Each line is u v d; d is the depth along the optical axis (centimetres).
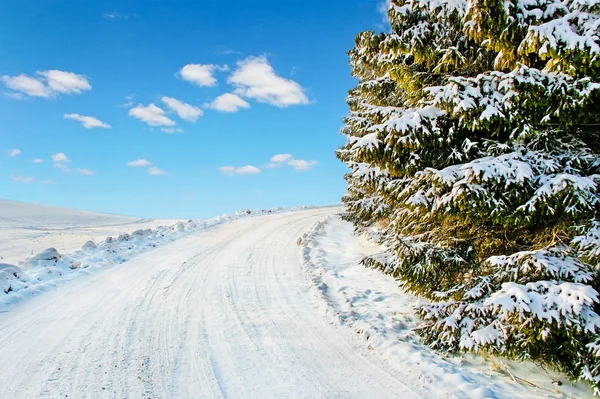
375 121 571
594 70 385
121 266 973
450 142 481
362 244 1328
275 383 428
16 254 1246
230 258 1084
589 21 376
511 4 400
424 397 399
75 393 399
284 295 759
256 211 2522
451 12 484
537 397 394
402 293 761
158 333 558
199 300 713
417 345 516
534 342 375
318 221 1852
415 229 602
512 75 395
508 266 424
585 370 364
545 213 397
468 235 535
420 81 592
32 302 684
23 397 391
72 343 518
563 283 376
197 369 456
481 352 477
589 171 421
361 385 425
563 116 405
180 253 1144
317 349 516
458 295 491
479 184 414
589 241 382
